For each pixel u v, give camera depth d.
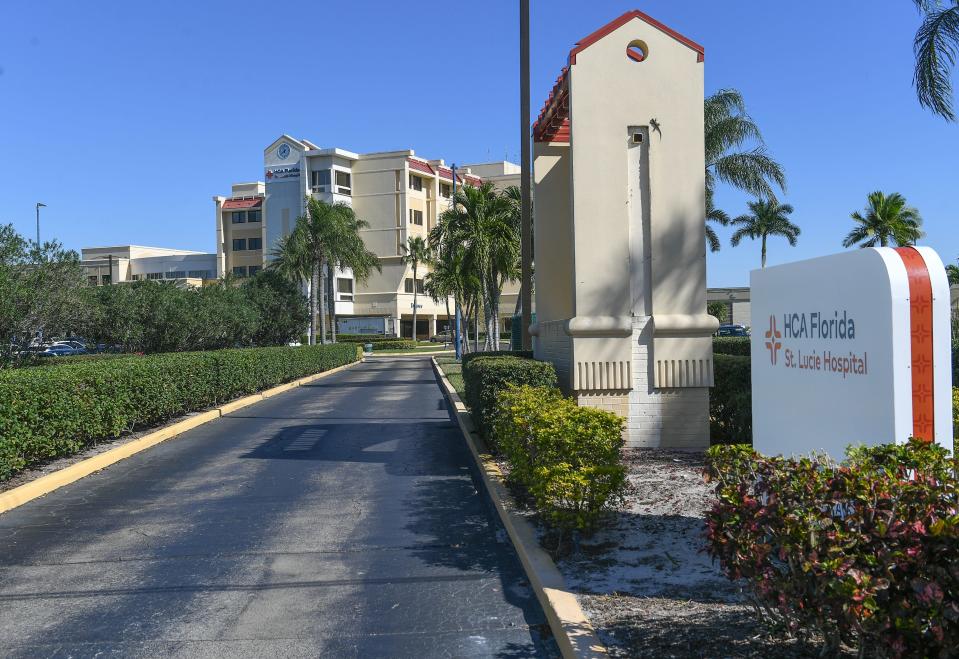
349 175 79.56
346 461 11.30
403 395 22.91
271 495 9.14
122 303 25.61
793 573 3.37
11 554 6.89
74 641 4.92
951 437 4.23
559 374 11.32
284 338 42.78
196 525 7.81
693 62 10.51
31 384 9.78
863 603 2.92
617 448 6.63
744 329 45.66
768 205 49.94
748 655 3.98
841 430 4.83
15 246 16.92
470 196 34.53
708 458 4.45
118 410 12.50
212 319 29.20
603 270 10.39
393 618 5.21
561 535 6.00
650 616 4.63
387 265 78.94
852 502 3.27
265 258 78.94
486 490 9.05
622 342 10.40
